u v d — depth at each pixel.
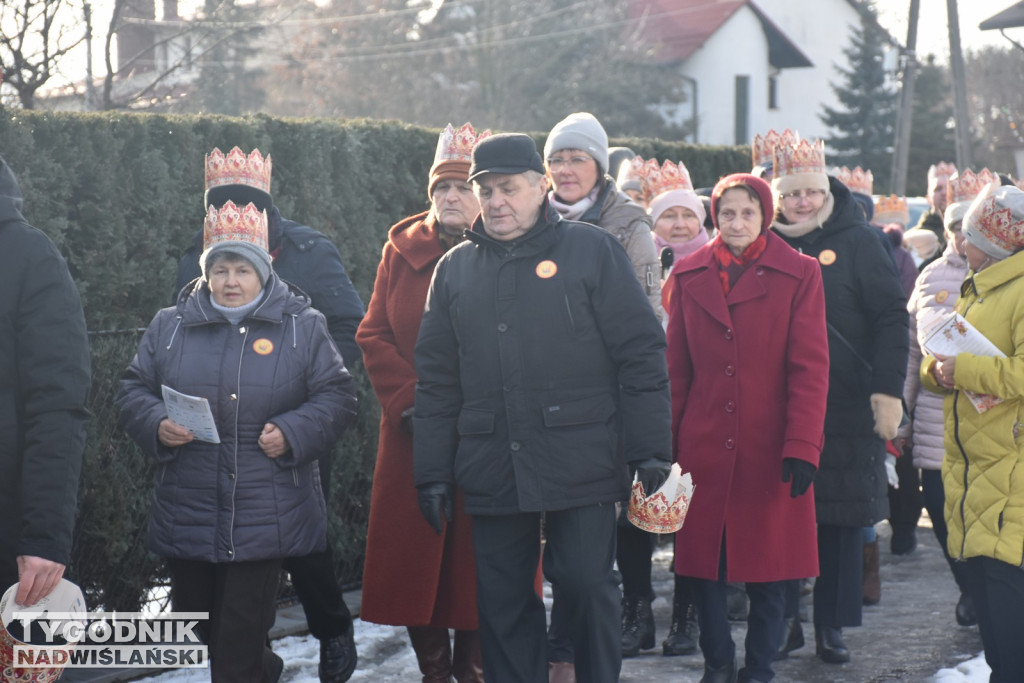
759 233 5.30
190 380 4.54
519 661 4.47
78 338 3.56
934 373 4.64
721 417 5.23
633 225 5.52
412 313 5.07
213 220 4.66
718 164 12.49
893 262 5.88
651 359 4.32
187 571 4.62
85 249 5.86
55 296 3.53
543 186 4.43
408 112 38.53
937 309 6.39
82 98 15.03
